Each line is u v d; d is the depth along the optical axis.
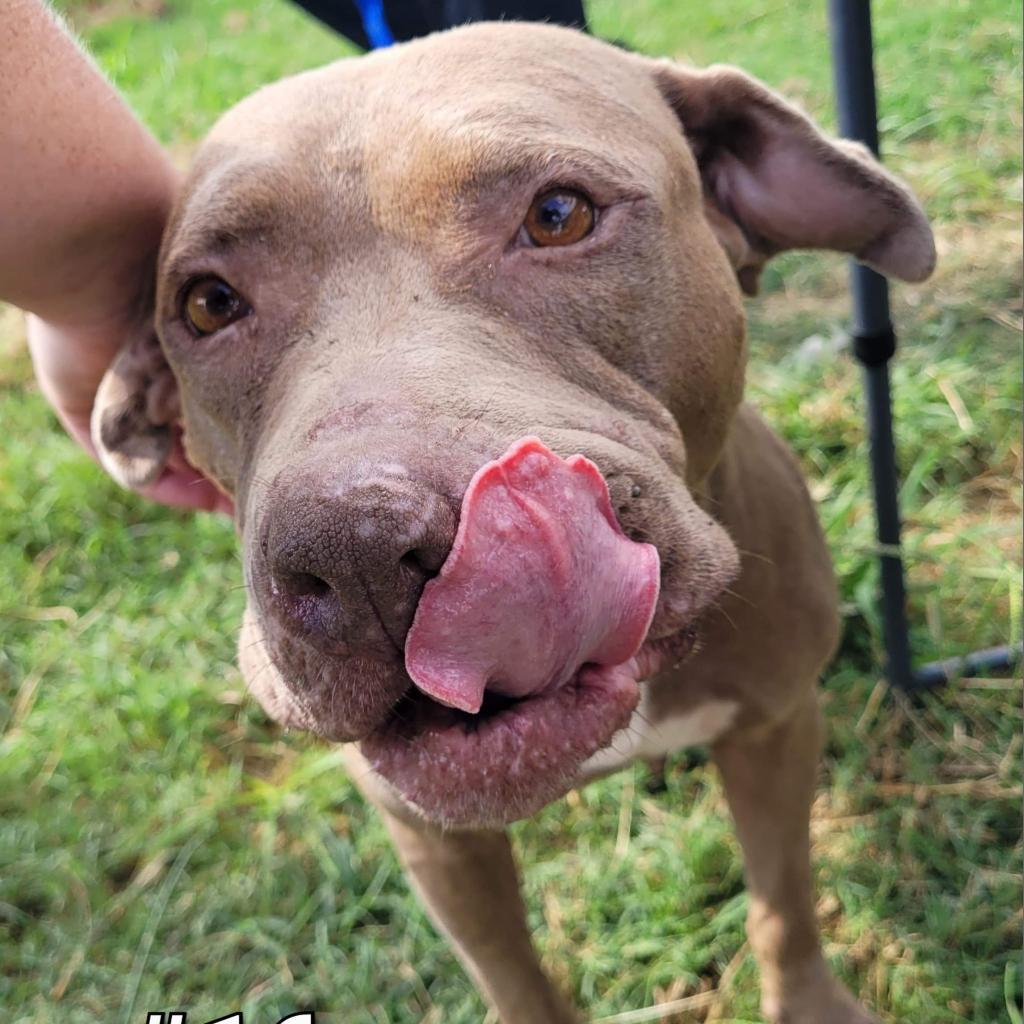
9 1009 0.39
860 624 0.43
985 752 0.38
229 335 0.24
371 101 0.24
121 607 0.51
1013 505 0.45
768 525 0.30
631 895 0.37
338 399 0.20
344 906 0.39
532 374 0.22
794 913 0.32
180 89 0.93
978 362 0.50
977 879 0.35
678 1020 0.35
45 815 0.44
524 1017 0.31
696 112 0.29
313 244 0.23
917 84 0.68
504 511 0.17
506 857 0.30
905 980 0.33
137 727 0.46
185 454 0.34
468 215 0.22
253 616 0.24
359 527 0.17
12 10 0.24
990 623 0.42
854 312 0.36
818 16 0.83
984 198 0.59
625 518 0.20
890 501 0.38
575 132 0.23
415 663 0.17
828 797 0.38
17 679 0.49
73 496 0.55
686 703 0.29
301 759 0.44
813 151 0.29
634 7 0.93
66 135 0.25
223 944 0.39
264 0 1.13
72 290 0.28
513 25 0.26
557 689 0.19
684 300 0.24
